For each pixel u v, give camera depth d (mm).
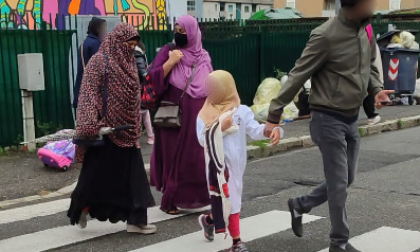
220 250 4523
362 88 3852
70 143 7172
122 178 4781
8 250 4551
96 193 4762
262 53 12016
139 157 4832
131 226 4914
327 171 3967
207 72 5422
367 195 6129
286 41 12484
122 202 4828
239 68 11664
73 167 7359
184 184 5371
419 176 7039
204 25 11016
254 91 12039
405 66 13633
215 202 4070
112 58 4578
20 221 5348
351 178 4152
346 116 3902
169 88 5332
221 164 4035
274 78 11945
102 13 11906
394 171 7363
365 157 8367
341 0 3764
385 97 4137
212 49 11094
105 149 4664
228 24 11461
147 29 10062
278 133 4047
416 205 5707
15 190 6398
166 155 5410
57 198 6207
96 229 5102
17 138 8320
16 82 8258
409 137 10297
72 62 8812
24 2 10766
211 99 4172
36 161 7656
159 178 5625
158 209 5738
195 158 5293
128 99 4617
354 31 3791
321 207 5641
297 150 9234
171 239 4805
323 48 3783
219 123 4047
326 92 3877
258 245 4594
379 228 4953
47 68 8617
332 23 3809
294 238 4754
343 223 3996
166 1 13086
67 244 4703
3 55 8086
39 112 8586
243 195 6293
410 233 4809
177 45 5398
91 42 6973
